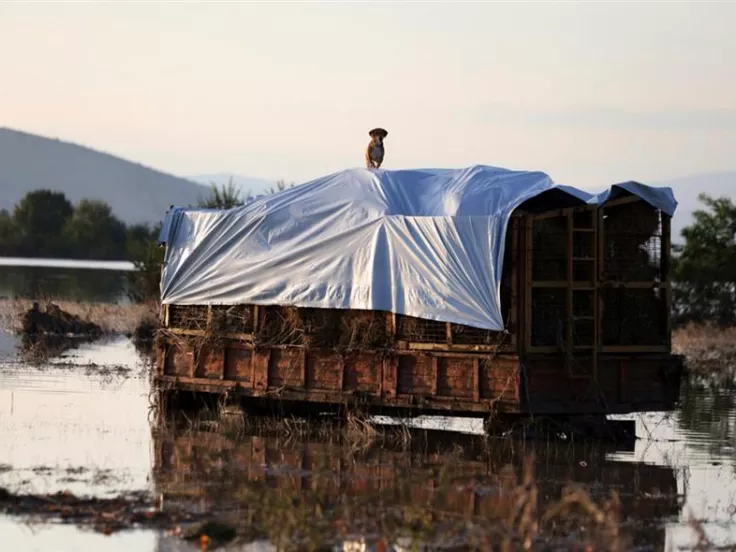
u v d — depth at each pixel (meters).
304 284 33.47
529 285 30.53
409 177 35.00
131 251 100.88
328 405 35.50
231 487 25.16
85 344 59.03
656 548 21.48
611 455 30.33
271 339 33.91
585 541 20.78
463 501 24.34
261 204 35.38
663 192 32.50
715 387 46.25
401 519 21.58
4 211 194.50
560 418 31.69
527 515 20.14
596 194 31.41
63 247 184.00
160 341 35.62
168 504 23.55
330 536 21.05
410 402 31.41
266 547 20.69
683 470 28.55
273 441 31.16
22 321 62.66
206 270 35.44
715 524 23.39
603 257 31.88
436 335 31.48
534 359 30.56
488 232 30.61
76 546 20.64
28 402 37.00
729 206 71.69
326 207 34.25
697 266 70.06
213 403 36.19
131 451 29.16
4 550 20.38
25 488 24.73
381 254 32.47
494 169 34.03
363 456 29.23
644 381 32.12
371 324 32.28
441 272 31.28
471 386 30.81
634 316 32.44
